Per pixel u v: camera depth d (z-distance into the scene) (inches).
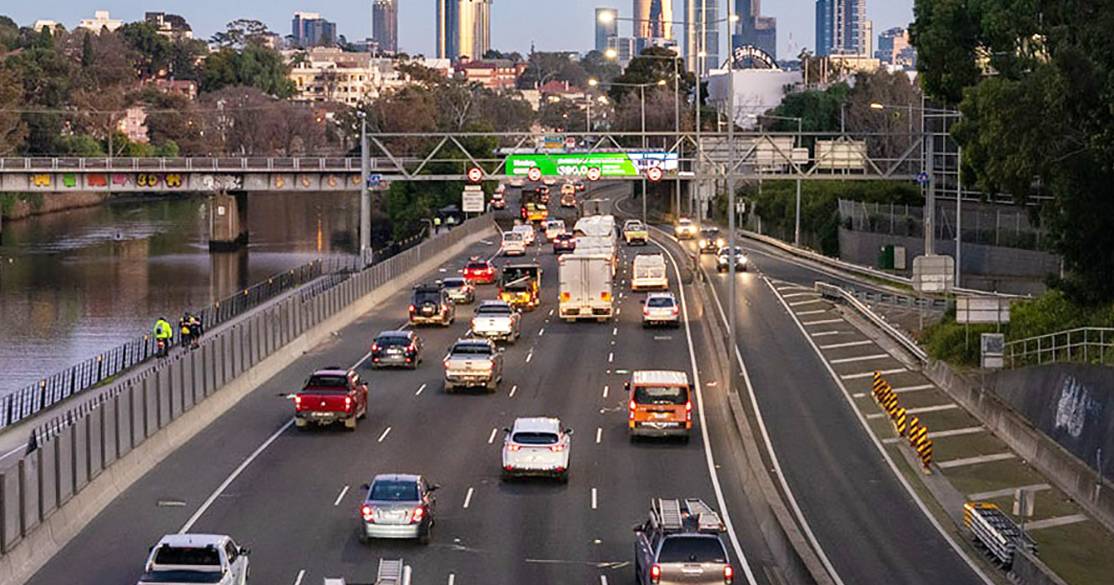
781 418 2598.4
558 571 1622.8
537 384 2864.2
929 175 4284.0
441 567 1631.4
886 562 1717.5
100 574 1587.1
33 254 6978.4
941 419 2608.3
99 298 5374.0
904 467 2246.6
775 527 1738.4
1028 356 2765.7
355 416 2400.3
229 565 1401.3
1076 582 1673.2
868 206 5767.7
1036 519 1964.8
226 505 1903.3
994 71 3464.6
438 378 2940.5
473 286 4562.0
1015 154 2632.9
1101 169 2568.9
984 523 1769.2
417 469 2130.9
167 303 5241.1
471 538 1764.3
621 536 1784.0
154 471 2095.2
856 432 2493.8
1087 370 2174.0
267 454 2215.8
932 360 3053.6
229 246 7283.5
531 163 4355.3
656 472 2143.2
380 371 3024.1
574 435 2399.1
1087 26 2432.3
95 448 1905.8
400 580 1327.5
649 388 2335.1
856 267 5049.2
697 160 4453.7
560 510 1910.7
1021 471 2231.8
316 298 3454.7
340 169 5880.9
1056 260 4293.8
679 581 1427.2
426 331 3614.7
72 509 1781.5
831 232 6127.0
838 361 3206.2
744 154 4584.2
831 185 6560.0
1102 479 2020.2
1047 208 2812.5
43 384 2723.9
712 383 2913.4
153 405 2188.7
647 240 6368.1
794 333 3607.3
